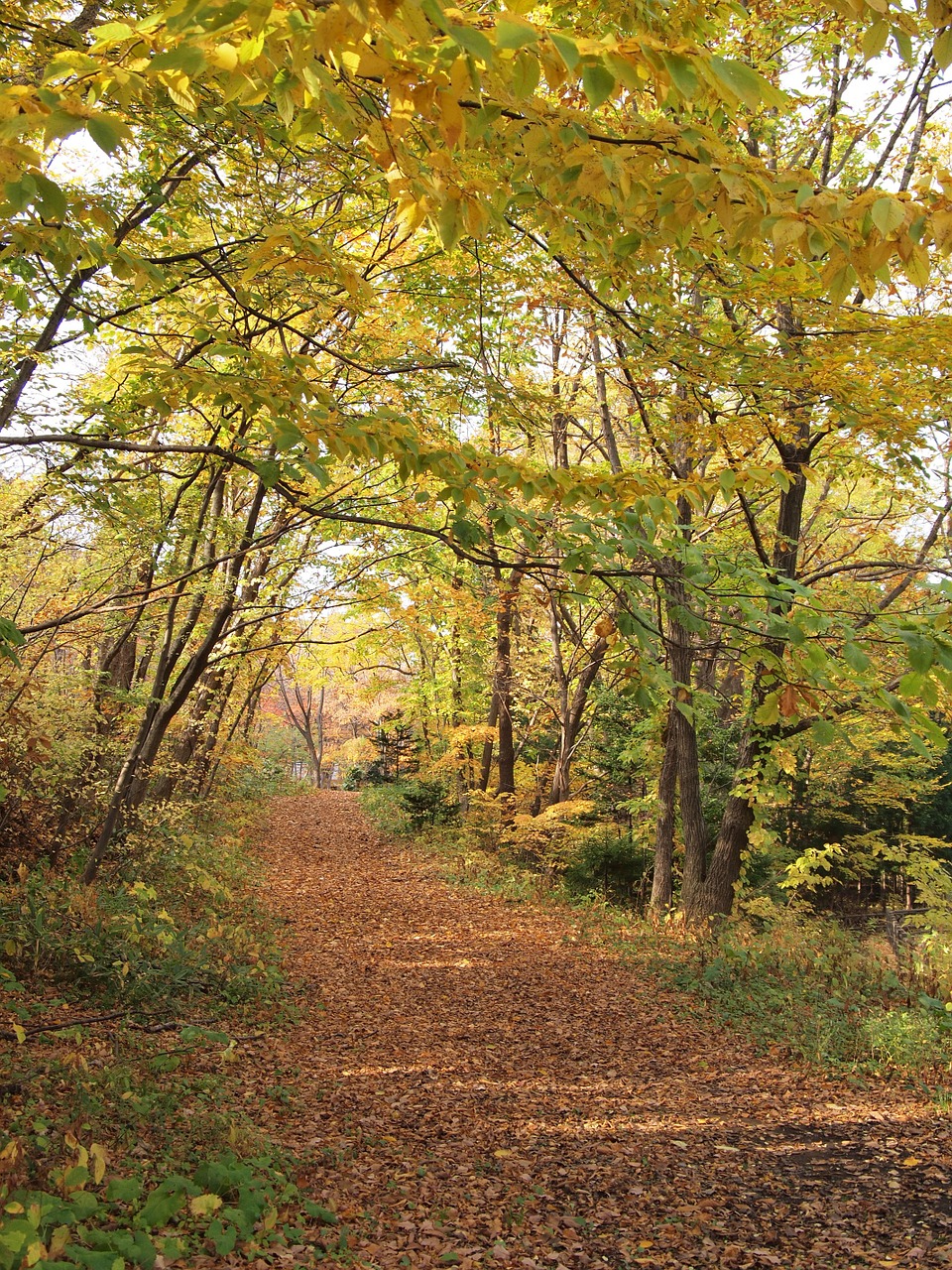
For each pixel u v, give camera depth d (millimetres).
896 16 2004
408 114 2141
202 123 4793
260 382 3625
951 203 2156
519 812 19094
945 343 6590
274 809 28406
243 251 4996
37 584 9734
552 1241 4566
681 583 3318
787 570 10969
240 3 1624
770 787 11516
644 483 3484
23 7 4617
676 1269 4301
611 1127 6371
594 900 15367
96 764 10477
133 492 7883
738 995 9602
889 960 10273
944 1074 7223
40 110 2014
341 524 9711
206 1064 6664
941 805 19719
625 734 16922
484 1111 6617
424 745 28125
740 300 6453
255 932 11430
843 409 6375
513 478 3514
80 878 9273
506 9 1730
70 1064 5082
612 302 7078
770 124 9547
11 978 6066
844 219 2258
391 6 1593
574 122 2275
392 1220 4609
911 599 9688
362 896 15516
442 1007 9555
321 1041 7969
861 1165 5602
